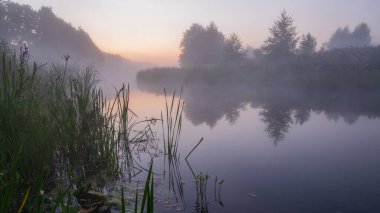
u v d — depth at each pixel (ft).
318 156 12.14
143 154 12.05
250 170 10.41
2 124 7.77
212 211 7.24
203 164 10.99
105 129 11.14
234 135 15.97
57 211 6.36
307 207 7.54
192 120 20.65
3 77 8.00
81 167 9.34
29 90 9.12
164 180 9.27
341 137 15.52
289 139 15.15
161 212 7.14
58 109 10.09
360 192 8.52
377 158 11.79
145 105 28.91
